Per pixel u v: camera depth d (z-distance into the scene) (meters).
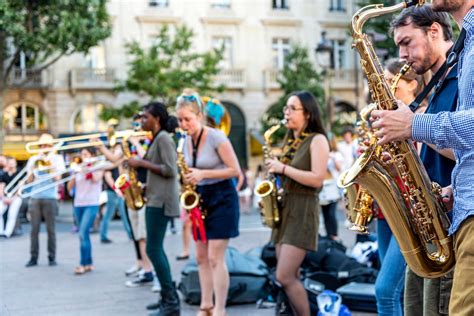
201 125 5.38
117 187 6.72
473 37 2.43
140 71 26.75
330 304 5.37
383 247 4.32
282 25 32.50
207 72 27.39
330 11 33.22
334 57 33.38
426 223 2.96
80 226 8.65
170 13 30.55
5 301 6.76
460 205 2.46
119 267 8.98
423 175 2.97
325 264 6.74
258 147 31.77
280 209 4.75
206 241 5.36
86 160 9.61
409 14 3.18
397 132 2.50
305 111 4.78
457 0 2.53
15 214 13.70
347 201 4.19
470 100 2.38
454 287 2.48
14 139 29.09
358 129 4.54
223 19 31.41
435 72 3.19
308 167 4.67
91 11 22.69
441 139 2.39
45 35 21.62
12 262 9.73
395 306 3.89
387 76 4.09
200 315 5.57
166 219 5.73
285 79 31.89
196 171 5.12
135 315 6.04
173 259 9.52
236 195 5.38
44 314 6.13
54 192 9.43
